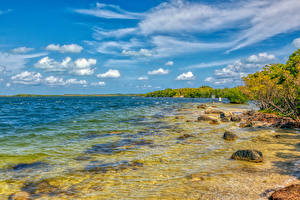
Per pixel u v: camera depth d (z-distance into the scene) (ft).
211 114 104.68
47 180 25.64
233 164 29.40
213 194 20.10
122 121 82.58
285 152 34.50
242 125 64.85
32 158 34.88
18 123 79.36
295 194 17.94
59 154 37.29
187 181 23.79
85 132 58.95
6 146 43.34
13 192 22.50
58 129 64.44
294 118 69.77
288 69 91.81
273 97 103.14
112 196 20.92
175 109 147.54
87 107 181.98
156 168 29.09
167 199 19.49
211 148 39.73
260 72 116.67
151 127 67.31
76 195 21.48
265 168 27.09
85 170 29.01
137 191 21.79
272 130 55.62
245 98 212.43
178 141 46.68
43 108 170.81
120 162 32.27
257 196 19.42
